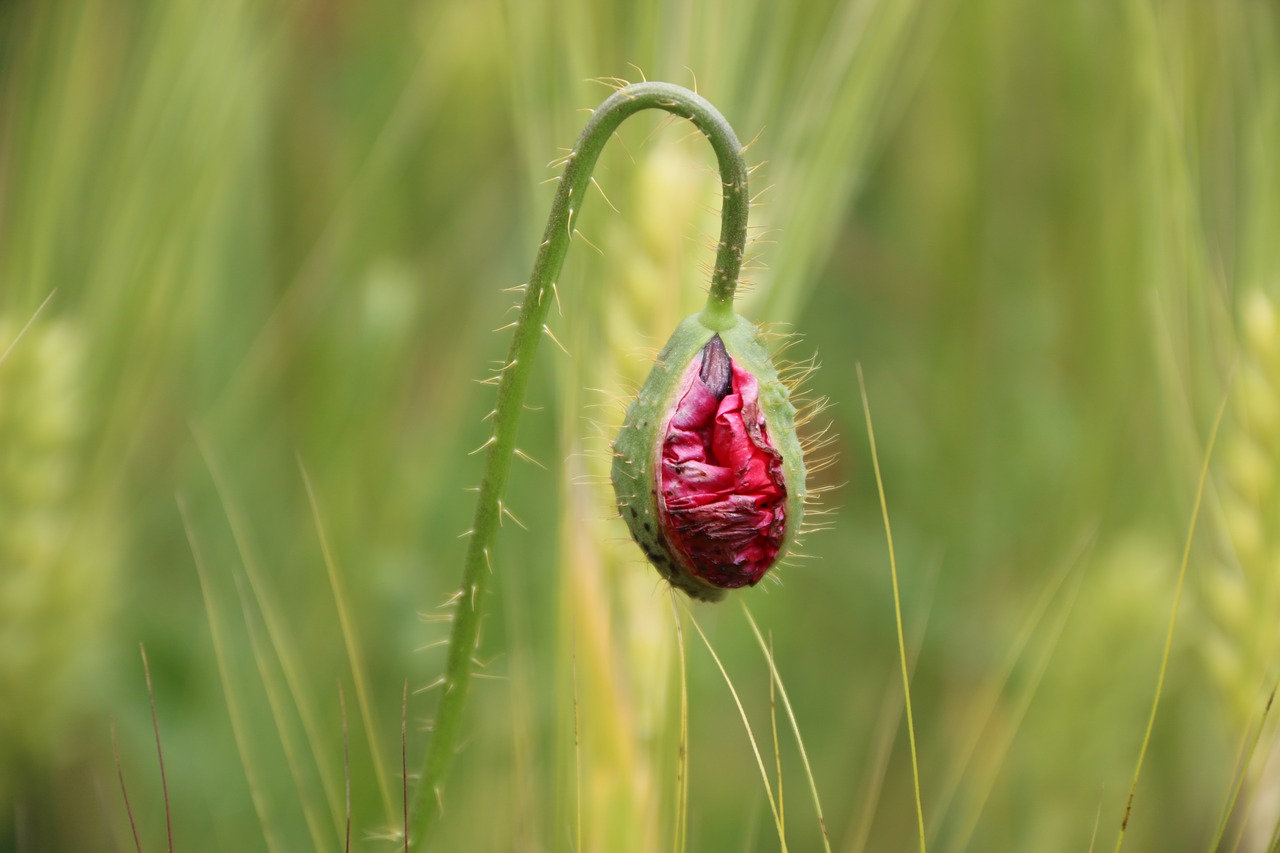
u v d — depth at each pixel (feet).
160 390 1.48
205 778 1.43
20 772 1.40
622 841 1.28
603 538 1.29
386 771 1.44
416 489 1.50
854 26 1.38
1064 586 1.50
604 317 1.33
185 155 1.45
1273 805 1.33
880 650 1.62
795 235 1.37
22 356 1.37
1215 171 1.54
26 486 1.38
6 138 1.41
